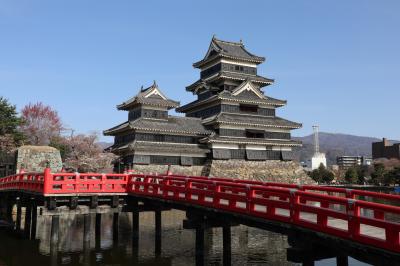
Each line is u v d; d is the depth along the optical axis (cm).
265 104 6644
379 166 8862
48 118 7331
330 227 1241
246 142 6172
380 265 1101
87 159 5959
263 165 6394
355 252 1179
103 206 2491
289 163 6681
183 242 2881
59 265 2292
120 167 5741
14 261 2388
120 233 3250
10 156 5288
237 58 6819
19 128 6981
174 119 6219
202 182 1905
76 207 2414
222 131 6106
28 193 2820
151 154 5653
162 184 2248
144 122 5750
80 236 3141
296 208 1372
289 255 1362
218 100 6288
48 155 5072
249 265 2238
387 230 1068
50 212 2350
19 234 3178
